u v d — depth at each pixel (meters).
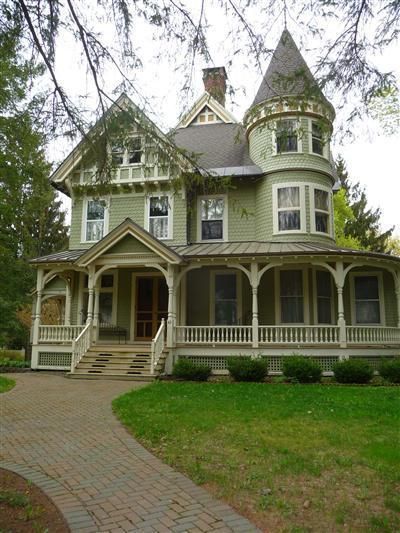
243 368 13.41
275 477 4.98
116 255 15.41
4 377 14.26
